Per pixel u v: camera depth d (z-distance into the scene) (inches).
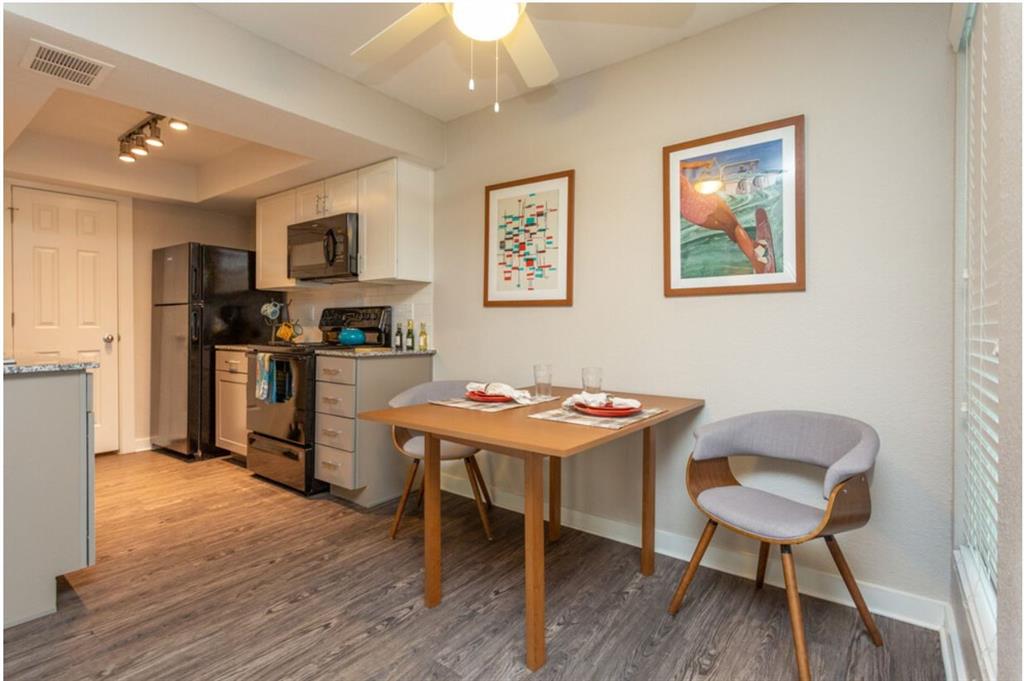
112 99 88.5
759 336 82.4
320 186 138.4
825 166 76.6
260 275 158.2
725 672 60.7
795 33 79.0
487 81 104.9
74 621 69.8
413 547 94.3
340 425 115.1
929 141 69.1
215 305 155.3
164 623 69.6
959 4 56.1
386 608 73.7
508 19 58.3
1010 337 30.1
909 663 61.9
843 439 68.5
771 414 76.0
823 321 76.9
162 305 161.0
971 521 62.7
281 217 150.9
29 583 69.6
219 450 159.9
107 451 158.1
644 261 94.3
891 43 71.8
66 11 68.1
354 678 59.2
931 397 69.2
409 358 123.5
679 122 90.3
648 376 93.9
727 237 84.8
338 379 115.6
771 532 60.2
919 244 69.8
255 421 134.5
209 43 82.2
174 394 156.7
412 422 65.4
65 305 148.1
